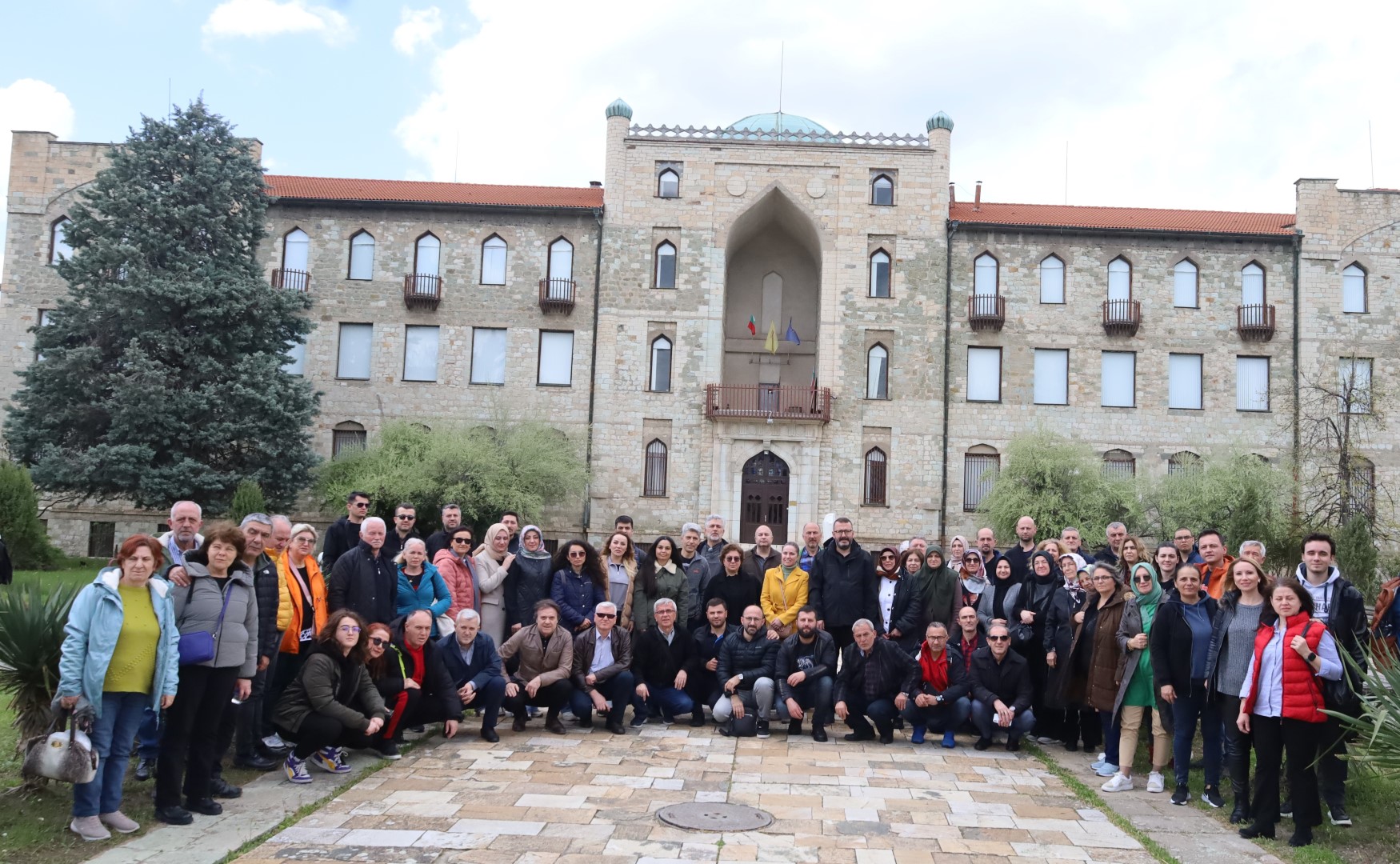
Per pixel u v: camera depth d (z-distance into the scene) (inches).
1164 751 476.1
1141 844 383.6
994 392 1664.6
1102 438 1644.9
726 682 579.2
